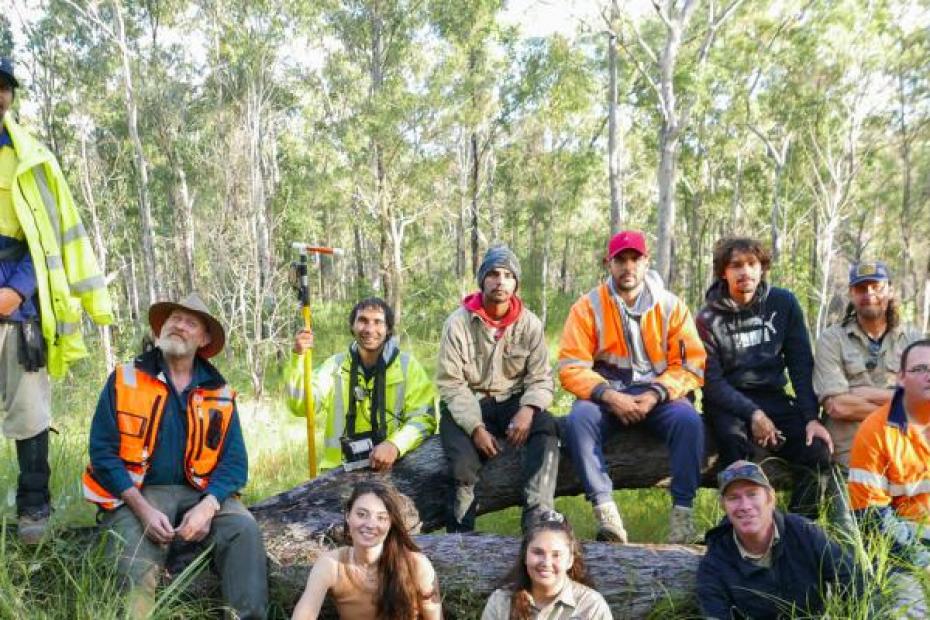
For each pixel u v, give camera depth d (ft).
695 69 63.72
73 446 17.80
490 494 14.78
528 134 96.73
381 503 10.91
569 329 14.42
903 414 11.69
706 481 15.42
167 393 12.10
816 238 91.76
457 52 74.38
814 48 75.66
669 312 14.06
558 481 15.14
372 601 11.11
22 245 12.18
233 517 11.85
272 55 83.30
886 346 13.97
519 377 14.52
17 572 11.37
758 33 77.56
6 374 11.96
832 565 10.57
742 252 14.12
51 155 12.33
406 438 14.30
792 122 81.35
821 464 13.99
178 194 93.35
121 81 85.15
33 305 12.12
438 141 82.79
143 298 103.65
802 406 14.15
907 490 11.77
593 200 115.85
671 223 64.13
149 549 11.37
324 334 80.94
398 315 80.02
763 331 14.39
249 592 11.43
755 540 10.68
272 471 22.80
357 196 81.92
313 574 10.96
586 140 90.63
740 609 10.83
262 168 90.63
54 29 82.28
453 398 13.94
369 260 108.58
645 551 12.26
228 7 81.56
